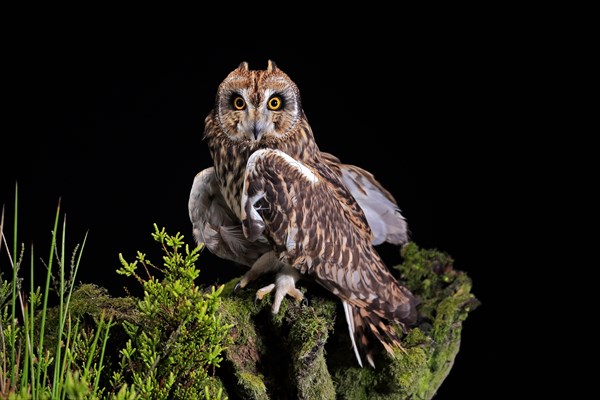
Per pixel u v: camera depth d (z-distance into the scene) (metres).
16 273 2.41
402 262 4.07
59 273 2.56
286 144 3.42
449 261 3.95
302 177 3.22
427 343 3.46
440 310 3.64
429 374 3.58
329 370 3.38
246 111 3.32
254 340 3.12
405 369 3.28
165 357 2.56
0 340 2.62
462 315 3.71
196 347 2.56
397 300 3.35
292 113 3.40
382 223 3.91
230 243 3.56
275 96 3.35
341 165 3.79
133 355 2.75
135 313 2.95
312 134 3.54
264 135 3.38
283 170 3.20
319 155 3.64
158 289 2.57
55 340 2.87
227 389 2.99
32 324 2.48
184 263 2.60
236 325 3.09
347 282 3.23
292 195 3.18
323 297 3.34
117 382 2.61
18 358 2.43
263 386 2.97
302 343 2.99
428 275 3.88
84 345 2.64
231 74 3.42
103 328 2.83
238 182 3.46
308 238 3.17
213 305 2.50
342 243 3.25
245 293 3.23
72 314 2.94
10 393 2.16
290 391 3.09
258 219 3.19
